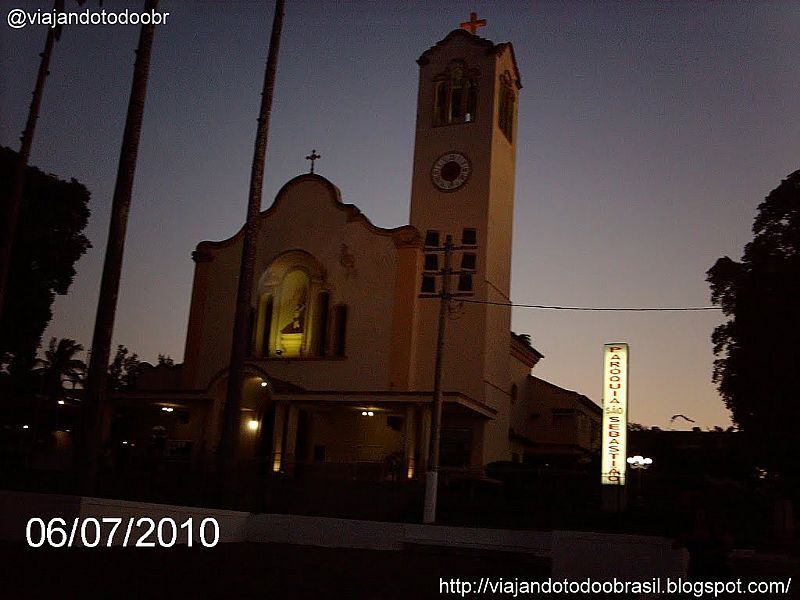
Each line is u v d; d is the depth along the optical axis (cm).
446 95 5228
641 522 2773
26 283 3997
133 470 4112
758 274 3192
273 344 4856
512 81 5462
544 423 5481
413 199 5094
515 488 3728
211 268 5103
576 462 5128
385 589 1591
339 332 4759
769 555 2436
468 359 4684
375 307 4688
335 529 2531
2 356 4100
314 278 4812
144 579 1437
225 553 1933
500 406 4919
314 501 3628
